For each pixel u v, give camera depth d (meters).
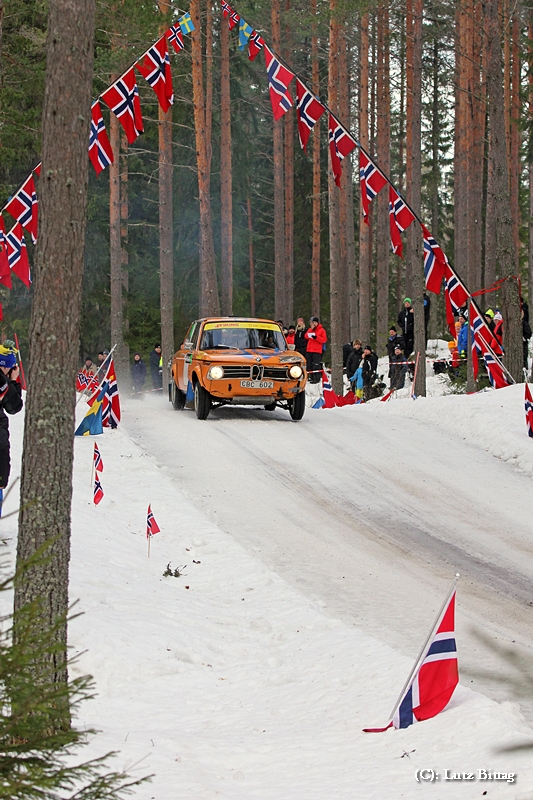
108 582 14.44
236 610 14.44
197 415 31.98
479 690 10.52
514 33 59.91
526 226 90.75
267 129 88.25
